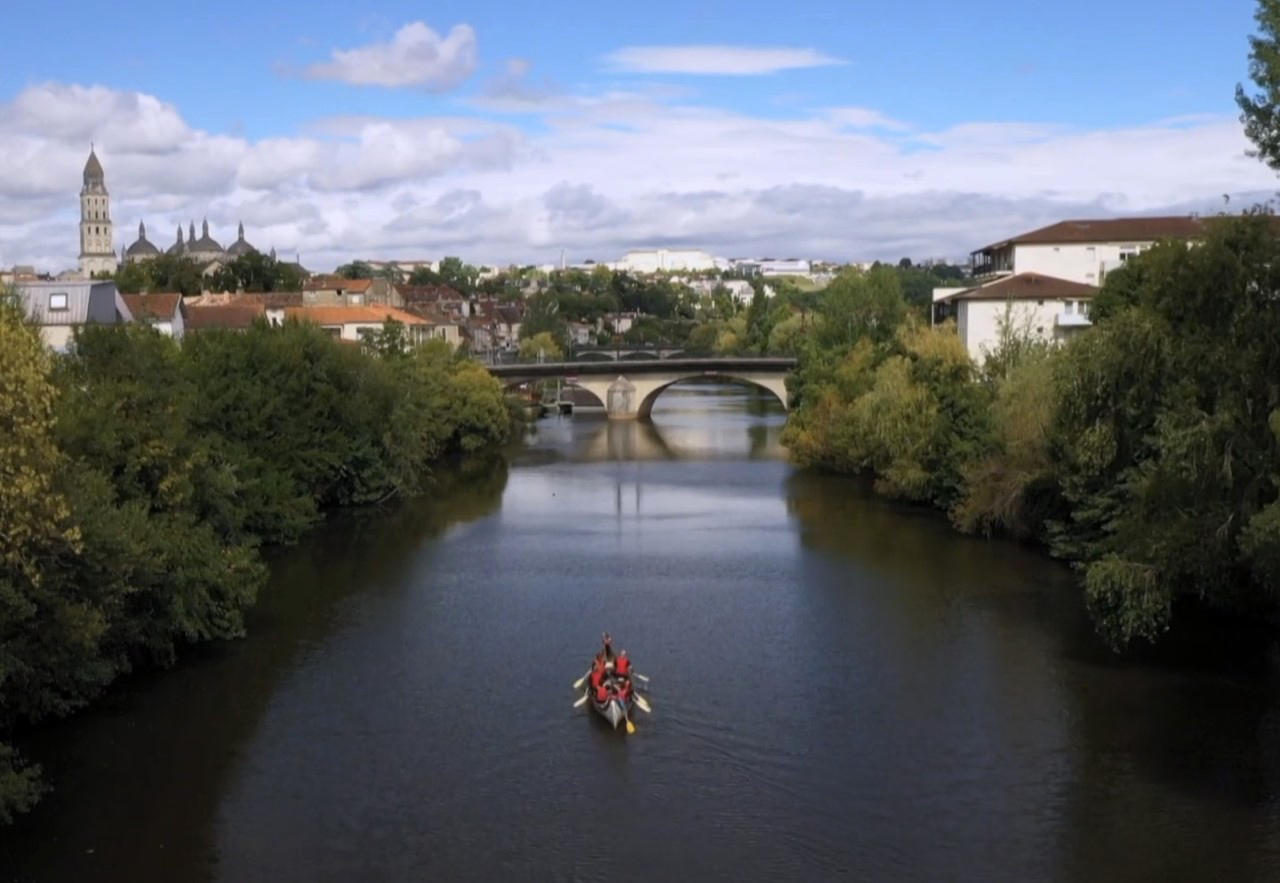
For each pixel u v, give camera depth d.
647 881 33.09
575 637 55.34
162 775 39.66
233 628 53.69
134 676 49.34
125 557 42.50
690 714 45.12
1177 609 56.75
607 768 40.34
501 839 35.44
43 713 43.22
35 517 35.09
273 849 34.81
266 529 75.94
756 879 33.12
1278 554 39.06
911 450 86.25
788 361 160.12
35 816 36.69
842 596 62.12
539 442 141.75
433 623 57.69
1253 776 39.03
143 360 60.72
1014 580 64.50
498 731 43.59
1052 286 107.06
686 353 181.88
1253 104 43.97
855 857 34.28
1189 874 33.12
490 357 190.25
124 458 50.50
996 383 82.06
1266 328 43.78
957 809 37.09
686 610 59.88
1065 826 35.91
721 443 139.62
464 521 86.69
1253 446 43.91
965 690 47.25
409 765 40.56
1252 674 48.41
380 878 33.25
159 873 33.44
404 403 99.62
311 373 86.62
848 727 43.62
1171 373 48.19
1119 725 43.34
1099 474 59.03
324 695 47.28
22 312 56.62
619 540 78.75
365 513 90.25
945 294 128.75
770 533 80.31
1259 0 43.44
